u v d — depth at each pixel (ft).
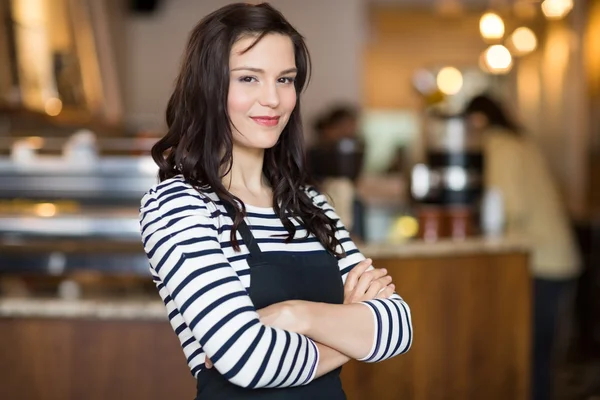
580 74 24.98
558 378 17.12
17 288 10.43
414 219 13.20
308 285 5.42
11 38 12.80
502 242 11.65
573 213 22.47
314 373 5.05
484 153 12.68
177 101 5.53
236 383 4.81
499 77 32.63
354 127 19.02
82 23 16.56
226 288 4.87
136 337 9.79
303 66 5.81
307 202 5.74
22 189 11.02
